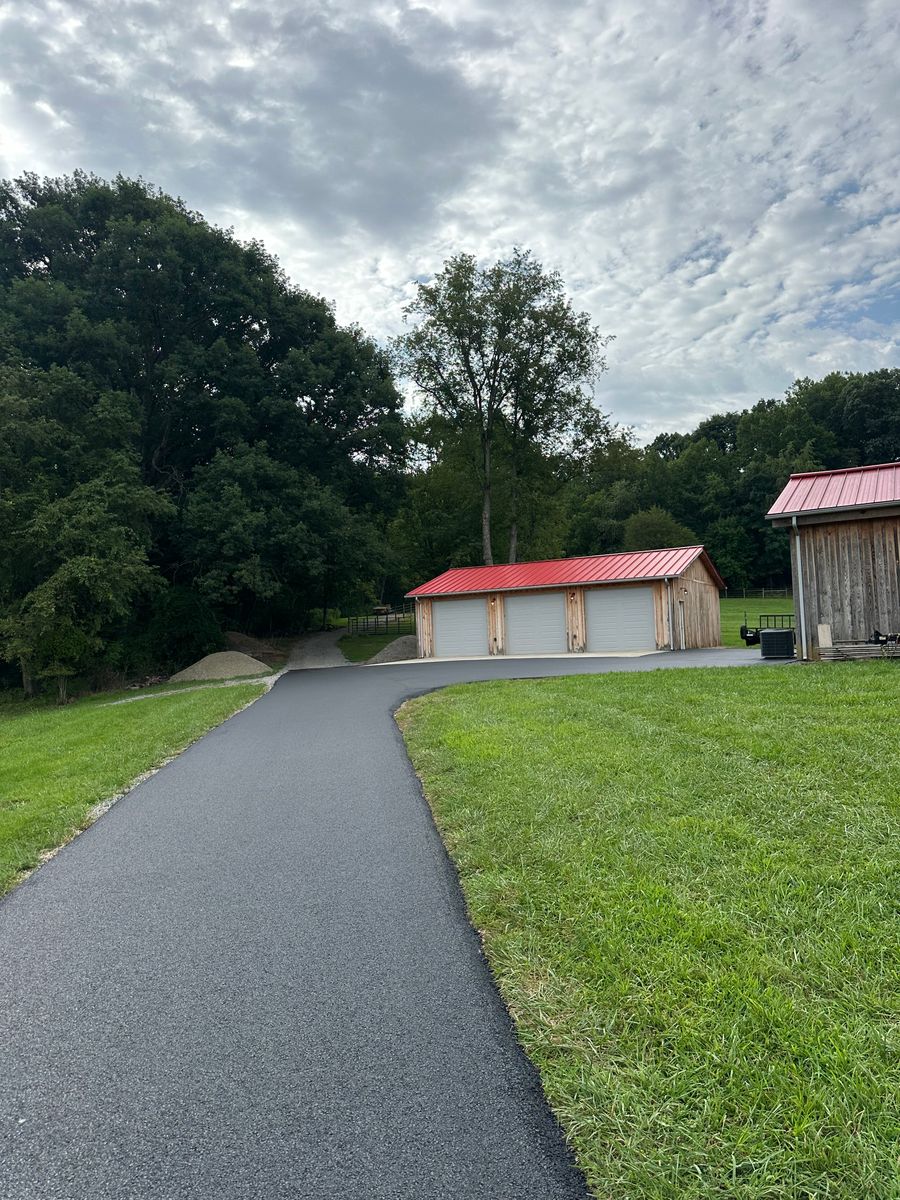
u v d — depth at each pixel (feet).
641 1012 8.47
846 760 17.58
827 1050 7.41
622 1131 6.70
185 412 93.40
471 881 13.16
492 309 112.47
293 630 139.44
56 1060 8.54
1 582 67.26
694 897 11.30
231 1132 7.09
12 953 11.66
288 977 10.30
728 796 15.87
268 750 28.58
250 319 97.91
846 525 43.16
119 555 66.80
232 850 16.34
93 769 26.71
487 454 119.24
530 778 18.95
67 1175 6.61
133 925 12.55
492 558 131.75
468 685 45.52
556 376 115.55
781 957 9.34
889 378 216.74
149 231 85.25
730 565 197.16
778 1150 6.23
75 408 75.25
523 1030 8.52
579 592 81.15
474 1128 6.95
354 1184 6.31
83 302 82.02
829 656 41.98
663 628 76.84
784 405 234.38
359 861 15.03
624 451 121.90
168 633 86.84
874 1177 5.86
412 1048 8.36
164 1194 6.31
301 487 93.25
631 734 23.09
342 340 102.27
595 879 12.33
